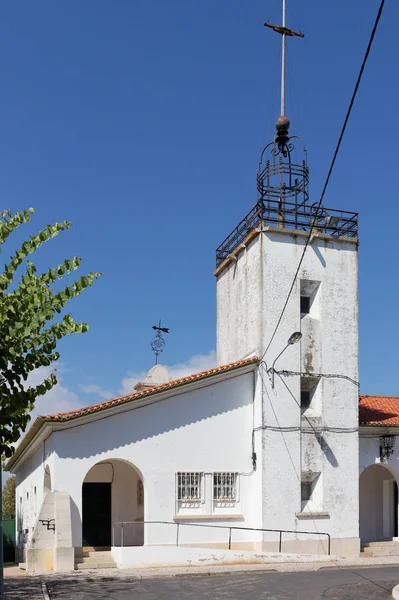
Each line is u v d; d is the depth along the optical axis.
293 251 27.64
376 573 20.22
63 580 18.97
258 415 26.33
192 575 20.23
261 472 25.67
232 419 26.41
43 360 12.50
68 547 22.17
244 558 23.44
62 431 23.92
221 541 25.19
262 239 27.31
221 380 26.45
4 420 12.70
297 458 26.19
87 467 23.92
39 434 25.72
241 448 26.33
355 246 28.67
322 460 26.55
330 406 27.12
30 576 20.06
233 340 29.66
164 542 24.45
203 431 25.86
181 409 25.72
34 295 12.47
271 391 26.38
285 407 26.44
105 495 28.14
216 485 25.83
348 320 28.03
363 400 31.72
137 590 17.06
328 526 26.08
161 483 24.88
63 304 12.81
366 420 28.53
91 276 13.05
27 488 32.97
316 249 28.00
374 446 28.58
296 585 17.78
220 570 21.14
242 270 29.03
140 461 24.75
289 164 28.59
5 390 12.55
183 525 24.84
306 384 27.58
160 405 25.42
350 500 26.61
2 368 12.05
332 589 17.05
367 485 32.31
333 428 26.97
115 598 15.88
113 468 28.33
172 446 25.30
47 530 22.62
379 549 27.25
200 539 24.97
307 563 23.34
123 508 28.09
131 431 24.80
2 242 13.19
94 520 27.84
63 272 13.09
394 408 31.08
